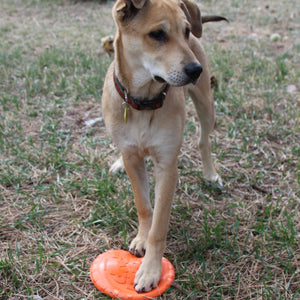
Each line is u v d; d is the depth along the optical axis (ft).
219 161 5.90
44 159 5.76
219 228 4.91
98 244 4.75
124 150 4.53
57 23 11.60
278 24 11.42
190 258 4.63
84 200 5.24
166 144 4.37
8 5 13.23
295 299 4.22
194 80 4.13
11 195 5.26
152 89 4.27
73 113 6.78
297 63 8.66
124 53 4.29
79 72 7.97
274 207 5.13
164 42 4.15
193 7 4.79
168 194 4.38
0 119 6.46
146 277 4.28
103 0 13.87
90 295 4.25
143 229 4.67
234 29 11.07
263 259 4.58
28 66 8.21
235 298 4.25
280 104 7.02
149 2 4.16
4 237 4.77
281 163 5.86
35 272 4.41
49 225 4.93
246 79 7.82
